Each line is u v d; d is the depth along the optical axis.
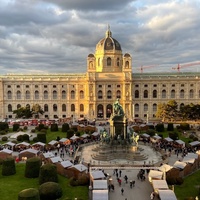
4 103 172.75
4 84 171.50
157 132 120.56
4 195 53.44
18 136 103.25
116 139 88.75
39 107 161.62
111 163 75.06
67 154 85.56
